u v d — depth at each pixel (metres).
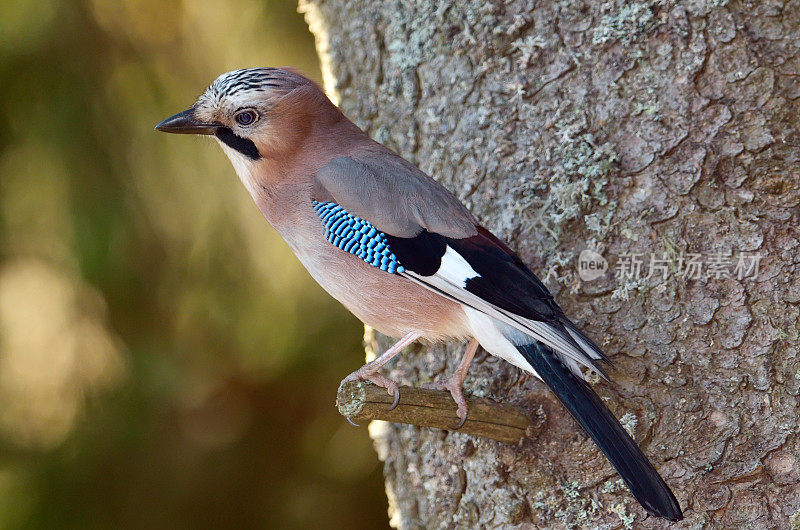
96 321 10.69
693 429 5.93
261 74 6.94
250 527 10.98
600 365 6.11
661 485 5.36
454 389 6.24
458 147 6.92
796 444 5.82
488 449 6.39
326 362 10.77
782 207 6.04
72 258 10.27
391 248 6.52
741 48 6.19
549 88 6.59
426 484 6.90
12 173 10.32
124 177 10.38
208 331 10.89
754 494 5.81
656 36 6.32
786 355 5.91
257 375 11.19
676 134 6.22
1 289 10.63
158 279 10.62
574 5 6.55
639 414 6.00
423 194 6.57
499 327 6.22
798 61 6.16
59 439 10.45
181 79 10.65
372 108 7.50
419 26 7.16
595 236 6.34
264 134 6.86
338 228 6.71
